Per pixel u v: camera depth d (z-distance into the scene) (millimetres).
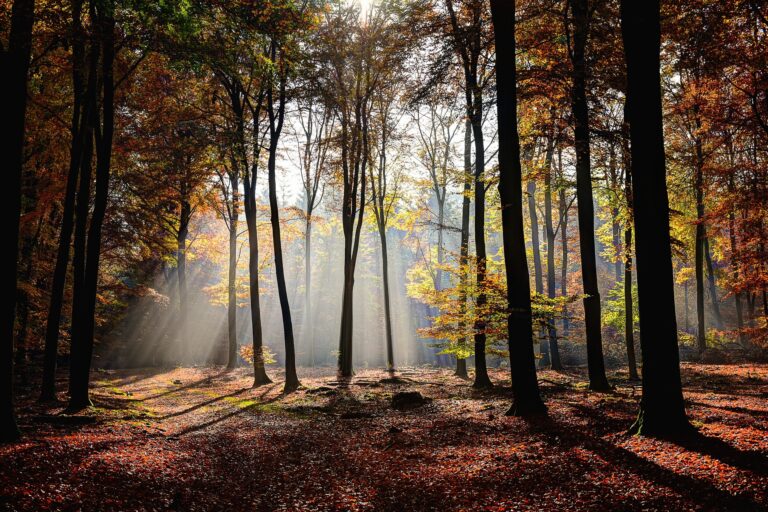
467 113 18625
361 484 8406
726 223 25109
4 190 8750
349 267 26953
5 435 8719
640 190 9133
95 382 22984
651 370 9109
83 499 6668
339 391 20297
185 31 9867
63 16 11625
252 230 24297
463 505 7047
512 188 12320
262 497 8008
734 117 17641
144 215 22828
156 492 7547
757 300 39250
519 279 12391
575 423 10914
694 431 8805
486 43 16297
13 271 8922
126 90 18141
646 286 9125
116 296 31359
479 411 13930
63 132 17844
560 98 15656
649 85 9094
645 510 6148
